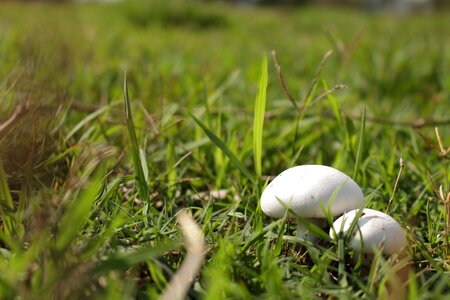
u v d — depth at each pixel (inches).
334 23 78.4
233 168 14.6
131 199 11.5
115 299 7.3
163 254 9.5
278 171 15.5
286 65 33.6
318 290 8.6
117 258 7.5
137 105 18.3
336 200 10.0
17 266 7.7
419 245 10.3
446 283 9.2
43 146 11.8
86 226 10.2
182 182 14.1
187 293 8.4
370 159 14.6
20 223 9.1
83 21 59.9
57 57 16.2
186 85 24.4
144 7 67.2
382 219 9.4
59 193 10.3
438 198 12.4
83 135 14.2
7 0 83.0
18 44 23.0
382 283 8.3
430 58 32.1
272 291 8.0
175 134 17.2
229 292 8.2
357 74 28.0
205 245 9.7
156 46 41.1
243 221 11.7
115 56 32.0
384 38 51.1
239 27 69.4
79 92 21.3
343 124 15.5
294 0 188.1
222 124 18.4
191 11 68.7
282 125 19.3
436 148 12.6
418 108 24.4
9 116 12.3
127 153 14.9
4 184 9.4
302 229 10.5
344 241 9.4
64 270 7.7
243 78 27.9
